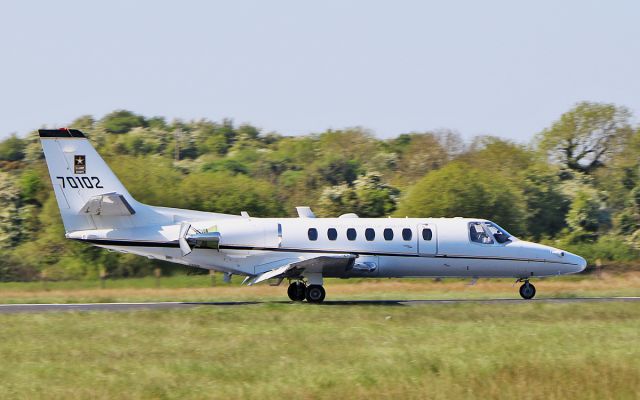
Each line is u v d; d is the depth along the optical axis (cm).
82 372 6488
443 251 11375
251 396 5684
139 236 10956
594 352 7088
